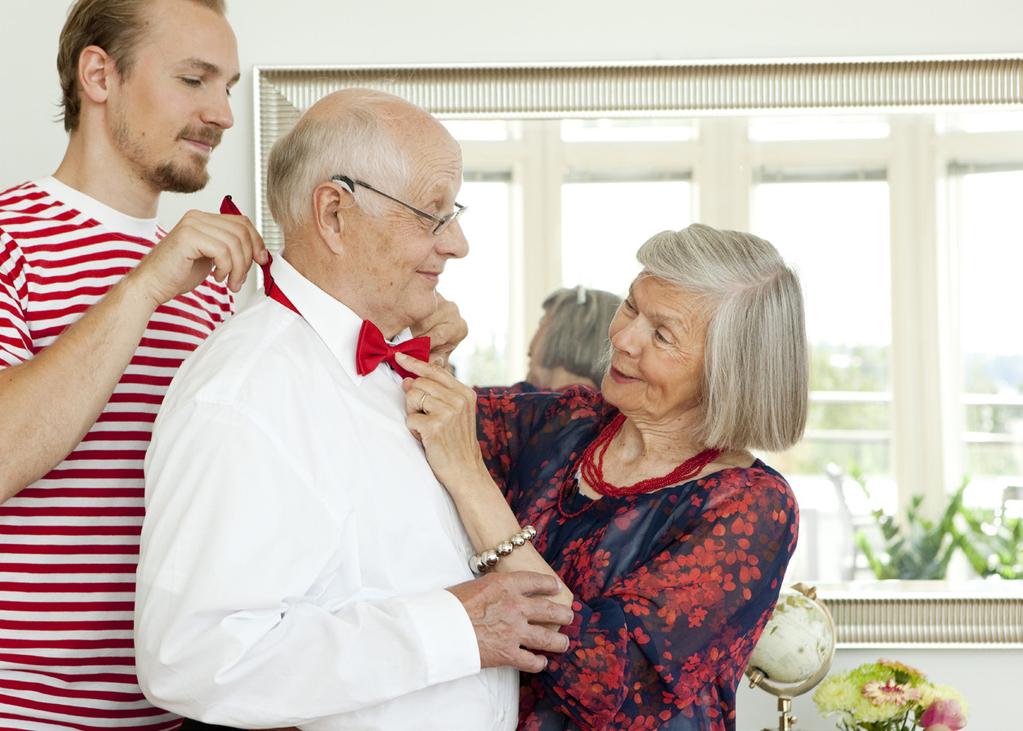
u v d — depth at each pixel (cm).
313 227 138
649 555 147
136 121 161
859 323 257
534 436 166
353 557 132
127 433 160
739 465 155
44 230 159
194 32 162
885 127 256
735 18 260
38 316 156
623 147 257
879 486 257
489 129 257
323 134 136
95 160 163
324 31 260
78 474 156
